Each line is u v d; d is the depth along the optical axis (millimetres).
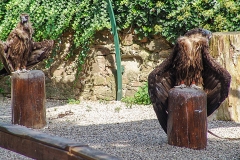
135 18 11422
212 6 10711
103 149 6941
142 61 11727
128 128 8828
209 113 7219
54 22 12109
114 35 11523
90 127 9031
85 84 12289
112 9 11328
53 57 12383
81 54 12102
